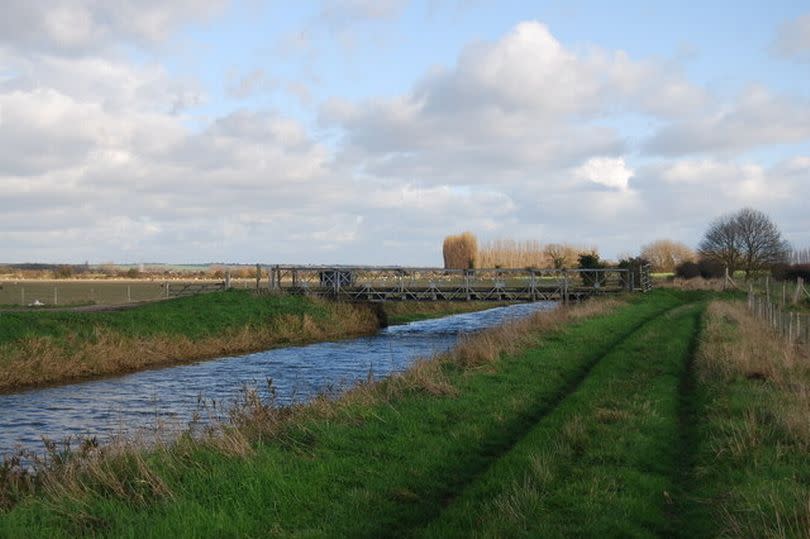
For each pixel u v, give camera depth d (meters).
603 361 19.42
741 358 17.22
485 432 11.64
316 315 43.28
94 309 36.19
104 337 29.08
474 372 17.06
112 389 22.78
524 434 11.80
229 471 8.74
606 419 12.29
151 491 8.20
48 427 16.94
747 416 11.71
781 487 8.26
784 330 24.89
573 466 9.50
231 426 11.16
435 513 8.18
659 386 15.46
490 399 14.17
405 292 48.62
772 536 6.73
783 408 11.80
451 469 9.73
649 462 9.80
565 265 91.69
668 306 47.25
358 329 44.69
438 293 48.81
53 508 7.60
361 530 7.48
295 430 10.95
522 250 116.31
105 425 17.05
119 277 128.00
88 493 8.02
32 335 26.83
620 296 50.03
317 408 12.55
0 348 25.03
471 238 115.00
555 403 14.50
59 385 23.69
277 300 44.09
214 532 7.09
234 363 29.27
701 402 13.70
